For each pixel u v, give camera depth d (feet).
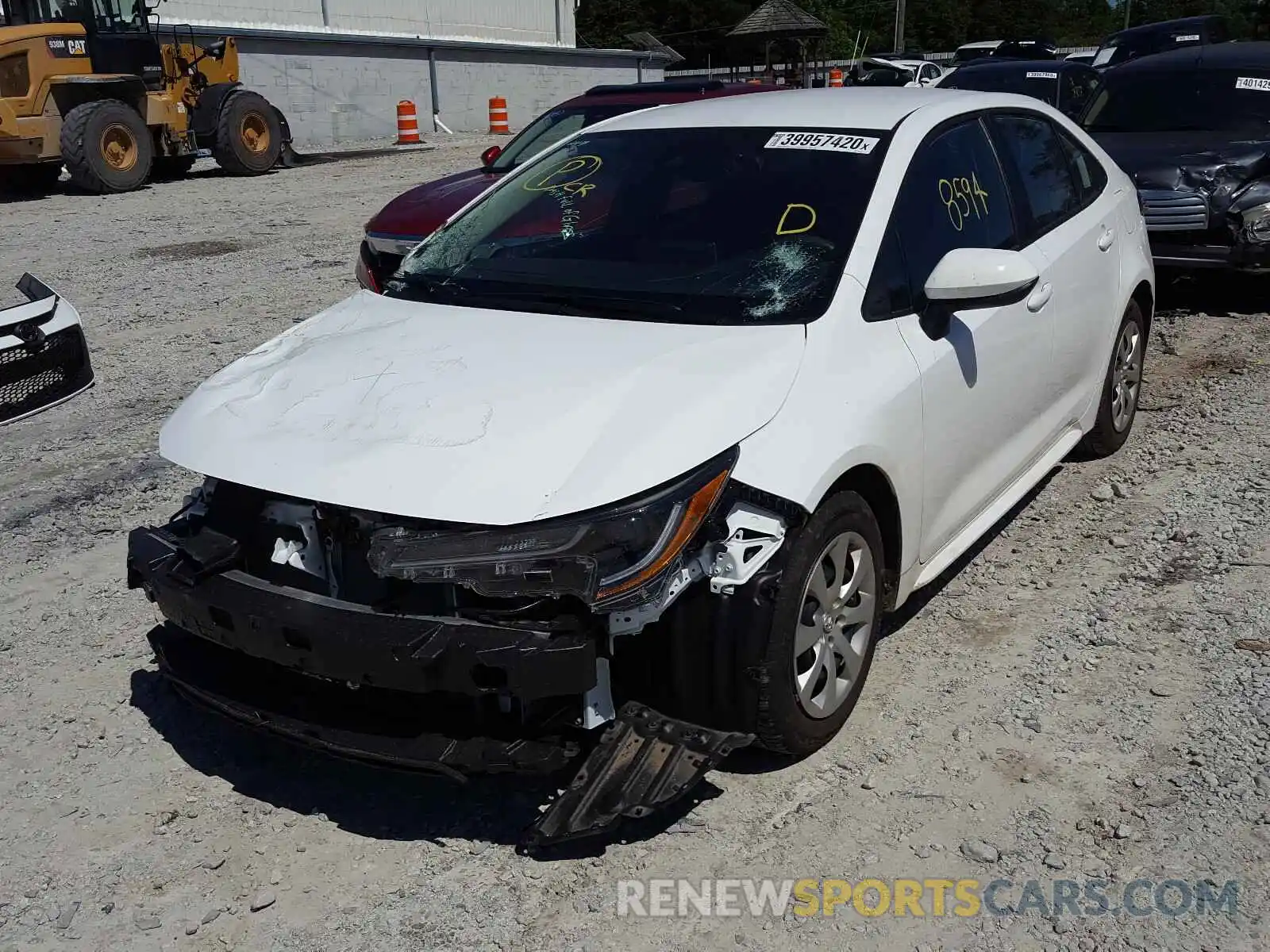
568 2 118.11
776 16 140.05
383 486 9.90
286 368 11.98
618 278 12.73
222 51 61.52
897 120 13.84
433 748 9.85
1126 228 17.99
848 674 11.64
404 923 9.64
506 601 9.76
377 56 90.89
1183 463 18.39
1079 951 9.05
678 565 9.76
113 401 23.56
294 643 9.98
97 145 51.62
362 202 49.52
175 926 9.70
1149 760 11.18
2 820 11.07
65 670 13.62
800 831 10.52
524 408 10.48
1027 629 13.73
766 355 11.07
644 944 9.31
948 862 10.05
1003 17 294.05
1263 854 9.91
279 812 11.10
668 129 14.79
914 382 11.98
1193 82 29.53
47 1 53.88
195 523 11.53
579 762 10.80
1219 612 13.78
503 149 29.35
